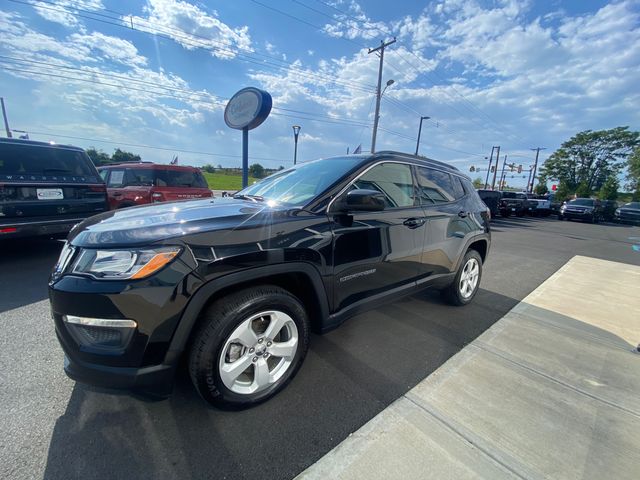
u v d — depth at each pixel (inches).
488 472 60.4
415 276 117.5
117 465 60.5
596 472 60.9
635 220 810.2
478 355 105.1
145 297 60.3
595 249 357.7
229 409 73.6
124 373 61.9
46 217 183.3
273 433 69.4
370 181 102.4
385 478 58.8
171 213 80.2
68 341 62.7
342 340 113.3
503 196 889.5
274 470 60.6
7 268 180.7
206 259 65.1
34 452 62.5
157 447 64.8
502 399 82.5
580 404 81.4
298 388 85.2
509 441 68.2
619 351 110.7
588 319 139.4
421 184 123.4
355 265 92.4
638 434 71.4
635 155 1647.4
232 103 382.3
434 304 152.9
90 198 203.8
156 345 62.4
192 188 331.3
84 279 61.6
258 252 71.1
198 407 76.3
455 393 84.6
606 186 1587.1
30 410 73.5
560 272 232.7
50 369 89.1
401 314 139.0
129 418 72.1
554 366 99.6
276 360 82.4
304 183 103.8
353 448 65.6
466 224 143.4
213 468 60.6
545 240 418.3
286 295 78.0
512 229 550.3
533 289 185.5
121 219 76.5
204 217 74.4
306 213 84.5
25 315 122.3
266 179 132.0
